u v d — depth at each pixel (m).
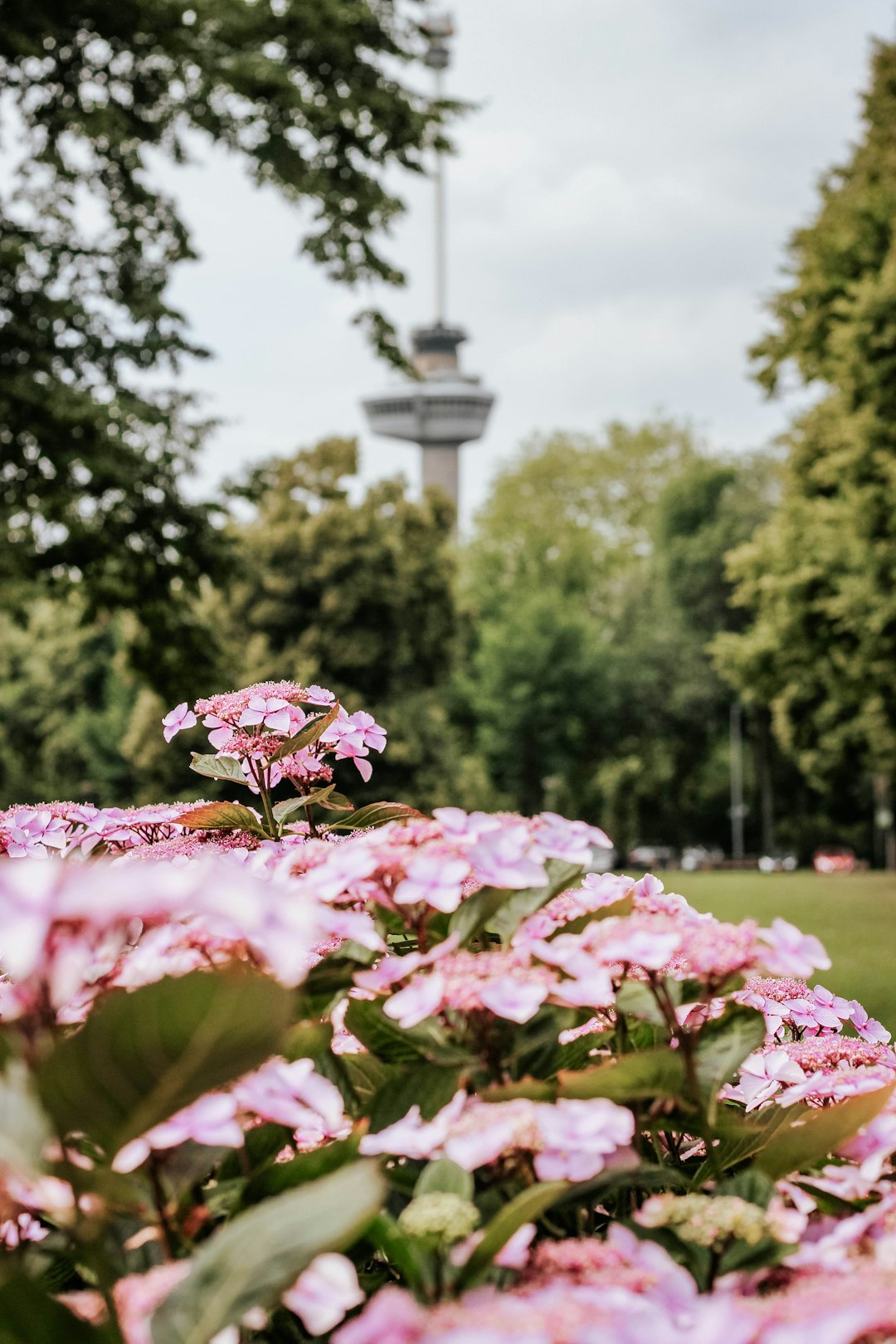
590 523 67.12
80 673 45.09
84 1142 1.32
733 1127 1.46
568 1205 1.41
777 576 25.42
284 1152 1.56
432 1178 1.25
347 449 32.56
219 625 30.81
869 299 20.72
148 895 0.96
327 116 12.35
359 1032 1.51
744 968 1.40
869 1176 1.39
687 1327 1.04
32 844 2.29
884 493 21.30
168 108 13.37
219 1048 1.04
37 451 12.91
